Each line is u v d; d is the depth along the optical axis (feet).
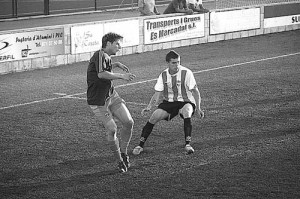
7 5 164.14
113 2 173.78
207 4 162.71
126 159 49.96
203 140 57.16
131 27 110.42
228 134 59.00
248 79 87.15
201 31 122.11
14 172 49.57
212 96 76.59
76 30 103.55
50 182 47.03
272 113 67.21
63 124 64.75
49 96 79.05
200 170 48.62
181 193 43.75
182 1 118.73
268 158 51.11
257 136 58.03
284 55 107.76
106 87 48.57
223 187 44.62
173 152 53.83
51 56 100.89
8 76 93.66
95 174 48.62
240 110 68.90
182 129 61.57
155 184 45.83
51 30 100.32
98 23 106.42
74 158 53.01
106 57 48.03
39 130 62.44
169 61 53.31
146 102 74.84
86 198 43.45
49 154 54.24
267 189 43.96
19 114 69.62
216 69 95.71
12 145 57.21
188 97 54.39
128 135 49.85
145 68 98.22
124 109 49.57
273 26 135.03
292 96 75.82
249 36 130.82
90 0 177.27
